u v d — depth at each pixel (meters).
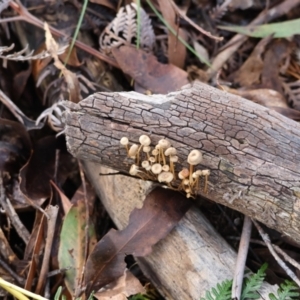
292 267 0.44
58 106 0.49
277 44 0.54
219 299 0.37
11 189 0.48
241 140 0.38
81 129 0.39
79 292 0.41
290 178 0.38
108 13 0.54
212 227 0.42
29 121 0.50
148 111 0.39
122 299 0.40
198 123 0.39
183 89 0.40
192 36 0.55
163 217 0.41
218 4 0.56
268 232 0.45
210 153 0.38
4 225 0.48
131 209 0.43
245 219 0.42
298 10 0.56
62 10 0.53
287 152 0.38
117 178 0.44
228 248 0.41
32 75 0.53
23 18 0.50
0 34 0.55
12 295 0.44
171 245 0.41
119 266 0.41
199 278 0.40
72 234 0.44
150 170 0.39
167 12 0.51
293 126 0.39
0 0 0.49
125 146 0.38
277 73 0.53
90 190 0.48
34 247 0.44
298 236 0.39
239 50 0.55
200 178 0.39
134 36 0.51
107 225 0.49
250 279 0.39
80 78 0.50
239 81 0.53
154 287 0.45
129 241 0.41
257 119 0.39
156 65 0.49
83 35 0.53
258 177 0.38
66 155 0.50
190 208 0.43
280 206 0.38
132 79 0.50
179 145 0.39
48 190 0.48
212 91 0.40
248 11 0.57
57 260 0.45
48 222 0.44
